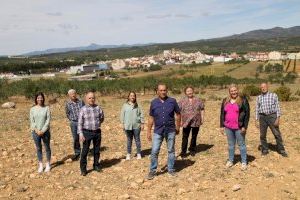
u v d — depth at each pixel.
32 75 158.38
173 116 9.83
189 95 11.78
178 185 9.28
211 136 14.93
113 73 154.25
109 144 14.28
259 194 8.55
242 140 10.25
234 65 171.50
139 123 11.66
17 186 9.58
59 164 11.55
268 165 10.41
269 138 14.21
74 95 12.00
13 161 11.96
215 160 11.22
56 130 17.67
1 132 17.47
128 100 11.64
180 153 12.12
